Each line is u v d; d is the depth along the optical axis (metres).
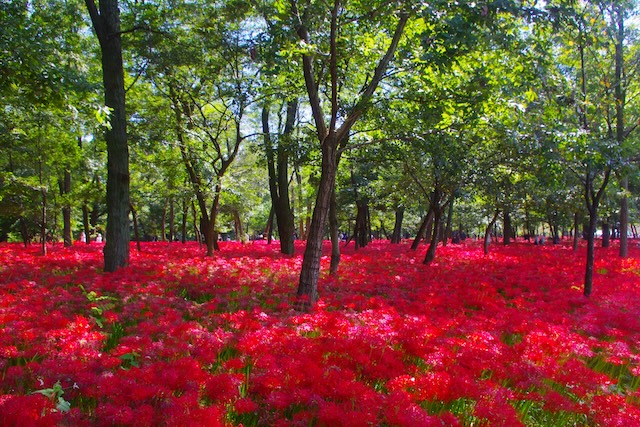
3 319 5.62
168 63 13.52
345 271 12.60
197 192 16.83
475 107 8.16
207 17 13.21
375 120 9.62
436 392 4.04
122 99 11.36
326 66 10.05
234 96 15.11
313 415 3.59
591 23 9.16
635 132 13.73
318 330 5.91
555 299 9.57
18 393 3.62
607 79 10.23
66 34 12.84
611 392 4.61
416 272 12.99
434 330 5.79
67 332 5.08
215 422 3.23
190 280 9.80
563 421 4.14
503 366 4.91
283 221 18.86
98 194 20.22
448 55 7.11
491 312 7.78
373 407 3.64
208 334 5.25
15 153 17.09
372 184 21.39
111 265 11.12
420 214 38.59
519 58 8.21
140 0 14.30
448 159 10.35
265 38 9.55
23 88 8.03
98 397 3.62
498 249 24.53
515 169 12.71
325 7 8.10
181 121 16.61
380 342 5.26
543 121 9.21
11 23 7.54
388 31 9.91
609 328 7.03
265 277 10.91
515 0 7.21
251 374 4.36
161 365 4.22
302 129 13.38
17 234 34.12
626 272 14.25
